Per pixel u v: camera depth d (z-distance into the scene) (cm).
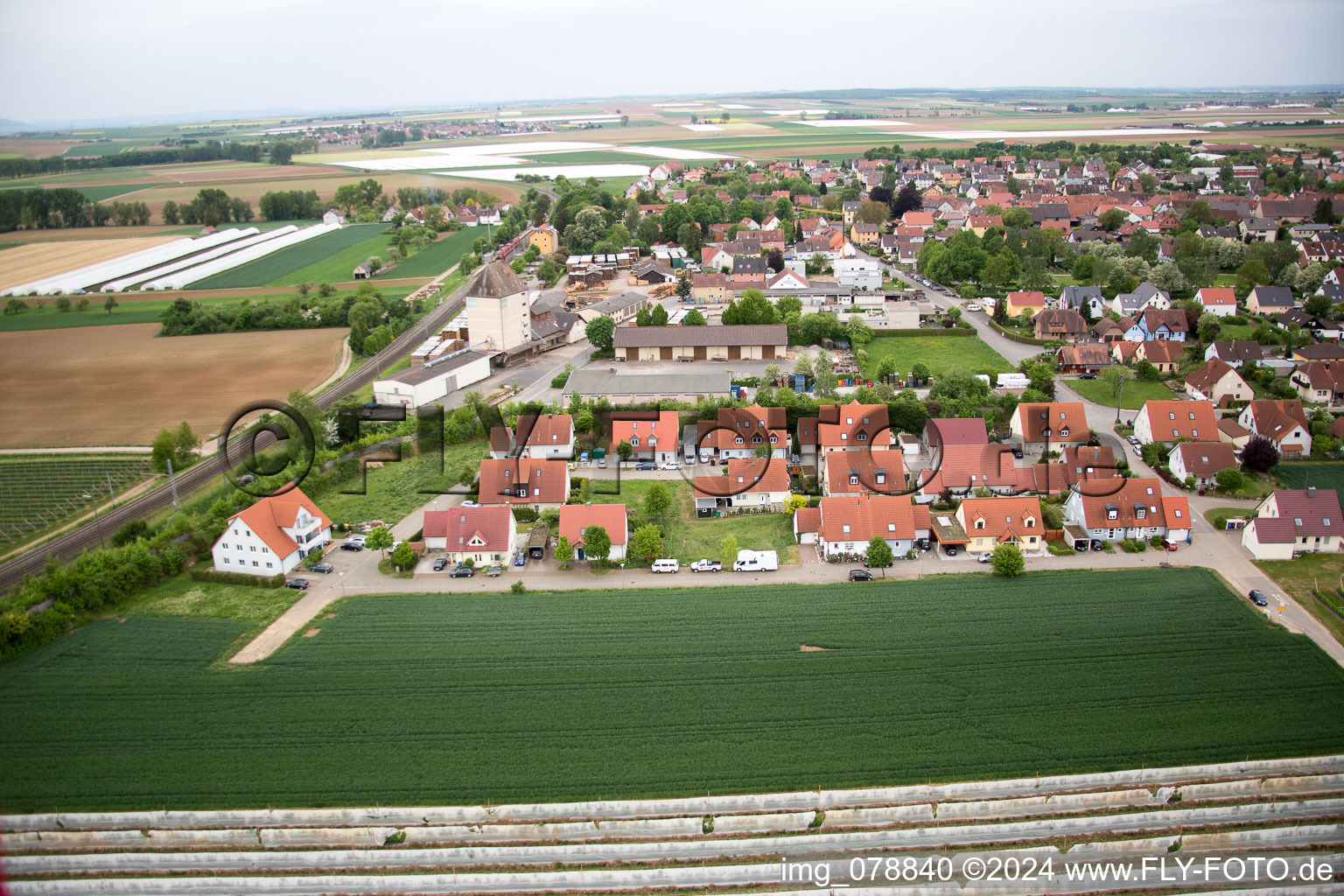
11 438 15188
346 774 7094
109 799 6862
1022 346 18662
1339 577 9762
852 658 8450
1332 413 14262
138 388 17650
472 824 6631
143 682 8294
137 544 10431
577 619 9275
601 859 6425
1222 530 10969
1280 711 7588
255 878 6278
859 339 18662
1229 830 6519
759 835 6562
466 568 10281
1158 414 13088
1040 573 10050
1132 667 8219
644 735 7469
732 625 9075
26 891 6206
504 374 17888
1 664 8612
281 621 9344
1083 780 6894
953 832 6550
